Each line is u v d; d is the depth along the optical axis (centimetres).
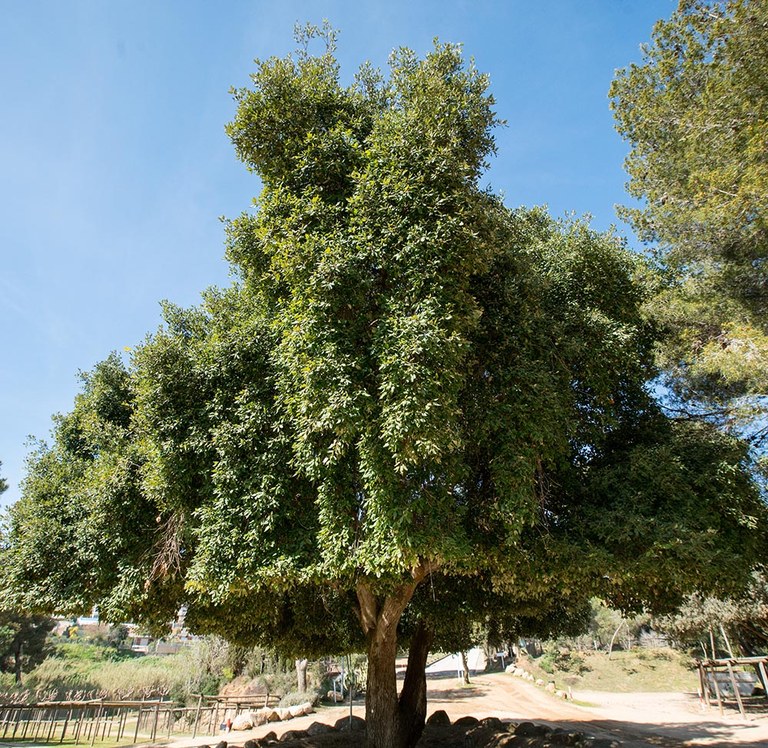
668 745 1495
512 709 2452
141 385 1107
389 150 959
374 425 830
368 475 811
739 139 1126
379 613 1294
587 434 1179
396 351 822
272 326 1004
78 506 1197
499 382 1005
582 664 4031
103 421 1345
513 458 911
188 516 1042
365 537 870
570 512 1051
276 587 944
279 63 1121
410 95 1077
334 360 837
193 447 1015
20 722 2256
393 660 1228
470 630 1727
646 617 4672
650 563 899
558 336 1077
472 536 976
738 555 962
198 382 1088
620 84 1458
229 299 1309
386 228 912
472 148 1101
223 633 1350
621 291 1268
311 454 883
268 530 937
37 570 1155
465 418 984
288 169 1088
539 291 1115
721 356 1220
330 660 3547
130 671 3906
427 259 890
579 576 975
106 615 1066
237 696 2870
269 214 1021
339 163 1038
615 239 1315
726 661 2262
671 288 1574
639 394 1241
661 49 1320
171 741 1872
